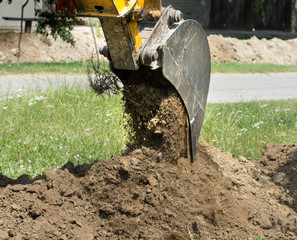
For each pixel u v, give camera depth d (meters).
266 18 29.62
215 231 4.28
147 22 4.37
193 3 25.72
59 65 15.42
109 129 6.96
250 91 14.16
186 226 4.15
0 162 5.66
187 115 4.78
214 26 27.61
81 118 7.48
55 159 5.86
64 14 15.77
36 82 11.21
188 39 4.58
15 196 4.08
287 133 8.23
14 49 16.97
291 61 24.23
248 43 23.59
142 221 4.10
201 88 5.00
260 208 4.86
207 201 4.49
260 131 7.98
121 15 3.76
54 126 7.12
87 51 18.36
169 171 4.54
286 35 27.70
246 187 5.24
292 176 5.73
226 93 13.38
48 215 3.95
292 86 15.95
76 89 9.20
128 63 4.13
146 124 4.77
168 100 4.59
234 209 4.61
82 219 4.04
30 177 5.19
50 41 18.14
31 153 5.99
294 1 29.91
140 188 4.30
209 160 5.43
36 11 15.65
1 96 8.60
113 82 4.61
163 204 4.23
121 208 4.11
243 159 5.85
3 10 18.56
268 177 5.81
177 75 4.49
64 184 4.29
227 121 8.26
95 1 3.78
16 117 7.28
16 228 3.76
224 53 22.33
